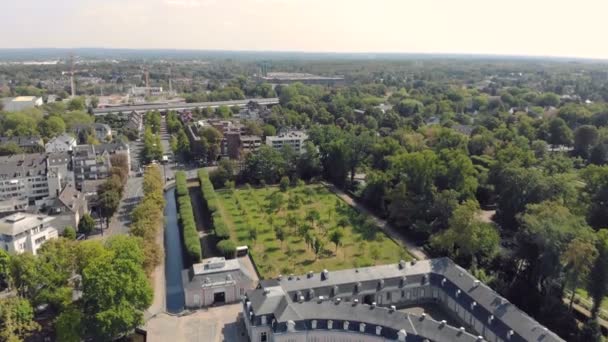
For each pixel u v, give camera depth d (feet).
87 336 490.90
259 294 532.73
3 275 614.34
